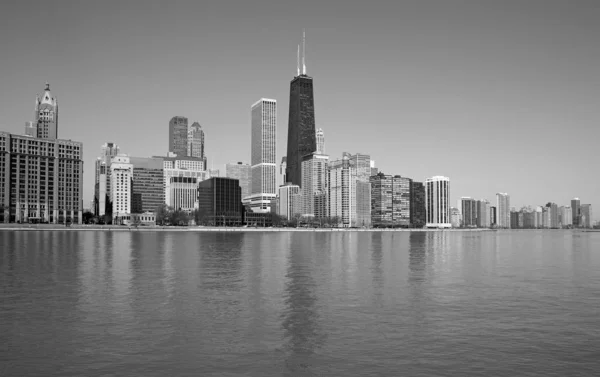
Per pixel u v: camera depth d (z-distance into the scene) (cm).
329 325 4812
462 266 10875
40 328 4603
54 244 17625
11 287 6944
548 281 8238
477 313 5434
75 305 5656
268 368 3578
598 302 6169
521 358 3856
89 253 13200
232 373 3481
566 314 5422
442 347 4116
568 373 3544
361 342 4241
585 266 11162
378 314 5334
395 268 10169
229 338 4325
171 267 9756
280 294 6544
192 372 3491
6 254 12719
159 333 4462
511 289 7244
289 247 17888
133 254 13062
